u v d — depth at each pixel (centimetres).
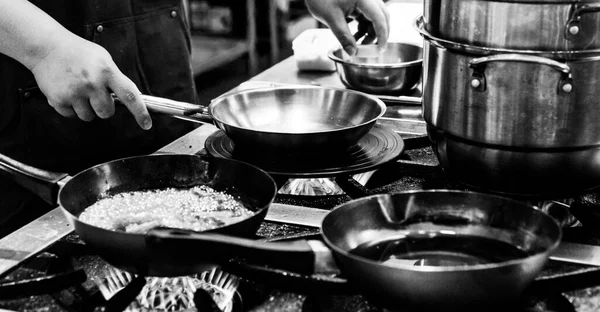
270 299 80
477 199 84
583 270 78
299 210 101
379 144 116
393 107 149
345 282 76
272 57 430
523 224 81
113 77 110
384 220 85
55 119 154
